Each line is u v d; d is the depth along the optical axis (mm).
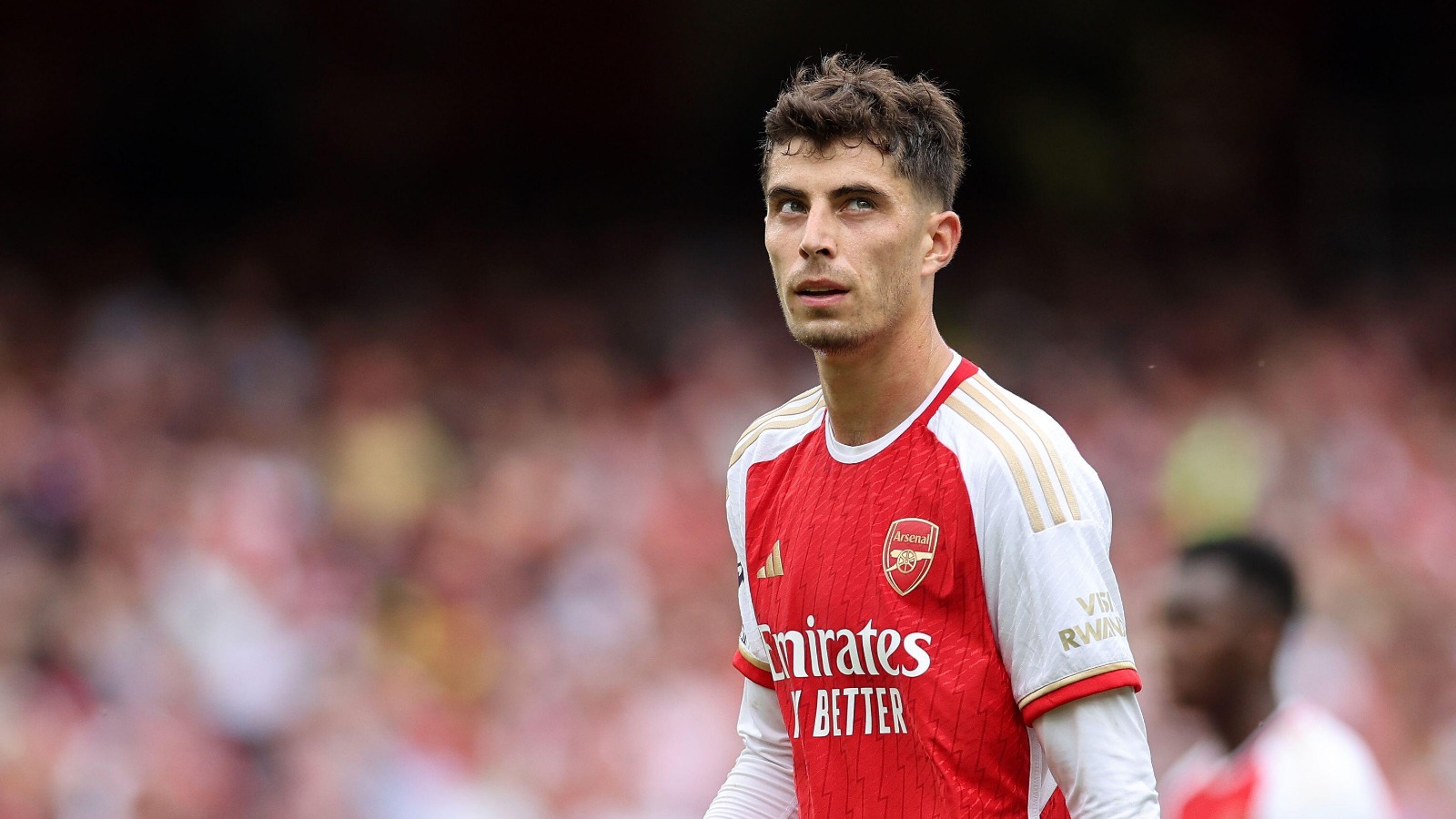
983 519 9852
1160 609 16547
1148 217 74875
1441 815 30750
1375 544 41344
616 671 30531
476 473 44000
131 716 29422
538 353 56281
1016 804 9984
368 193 69812
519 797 28016
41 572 33719
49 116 65500
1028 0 73438
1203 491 43062
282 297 59219
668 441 47250
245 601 32688
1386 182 75500
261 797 29062
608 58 73438
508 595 37438
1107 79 75250
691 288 63438
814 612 10336
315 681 30500
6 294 54719
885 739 10133
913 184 10164
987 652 9906
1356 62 76750
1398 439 54094
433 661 34188
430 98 71750
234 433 44719
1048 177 73812
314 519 40312
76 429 42125
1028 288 68562
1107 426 52125
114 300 54156
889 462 10281
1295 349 61406
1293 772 15039
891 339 10188
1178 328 64938
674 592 35656
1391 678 34875
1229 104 75688
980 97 74375
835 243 10000
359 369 49969
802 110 10117
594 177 73562
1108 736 9648
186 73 66625
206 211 66438
